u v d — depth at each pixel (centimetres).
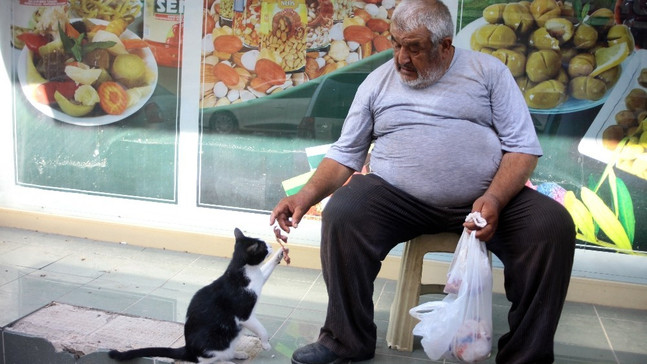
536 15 363
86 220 457
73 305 346
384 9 381
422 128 284
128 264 414
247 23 404
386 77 298
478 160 279
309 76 401
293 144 412
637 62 356
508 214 275
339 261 281
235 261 291
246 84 412
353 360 300
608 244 378
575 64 363
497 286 397
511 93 283
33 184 466
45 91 449
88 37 433
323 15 391
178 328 323
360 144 307
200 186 434
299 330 333
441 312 263
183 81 422
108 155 447
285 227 288
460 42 375
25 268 398
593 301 385
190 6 411
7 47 450
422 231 297
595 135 368
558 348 325
